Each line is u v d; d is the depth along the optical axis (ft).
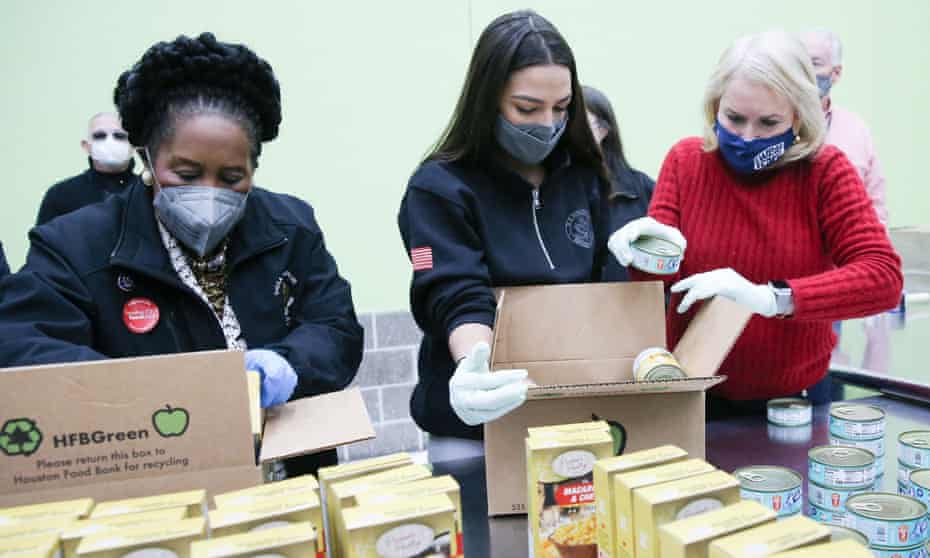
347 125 10.54
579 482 2.92
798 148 4.41
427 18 10.61
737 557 2.15
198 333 4.27
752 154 4.35
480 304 4.00
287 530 2.49
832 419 3.92
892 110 13.57
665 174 5.01
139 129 4.02
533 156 4.39
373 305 11.01
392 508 2.60
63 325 3.86
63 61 9.47
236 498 2.77
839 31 12.87
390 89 10.63
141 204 4.28
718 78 4.41
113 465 2.78
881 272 4.12
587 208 4.94
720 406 5.04
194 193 3.90
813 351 4.77
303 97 10.29
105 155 9.39
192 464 2.84
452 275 4.13
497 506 3.44
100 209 4.37
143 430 2.80
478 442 4.67
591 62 11.50
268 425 3.34
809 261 4.57
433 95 10.82
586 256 4.82
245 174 4.07
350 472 3.02
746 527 2.35
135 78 3.86
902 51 13.37
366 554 2.51
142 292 4.20
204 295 4.34
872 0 12.96
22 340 3.60
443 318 4.13
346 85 10.44
